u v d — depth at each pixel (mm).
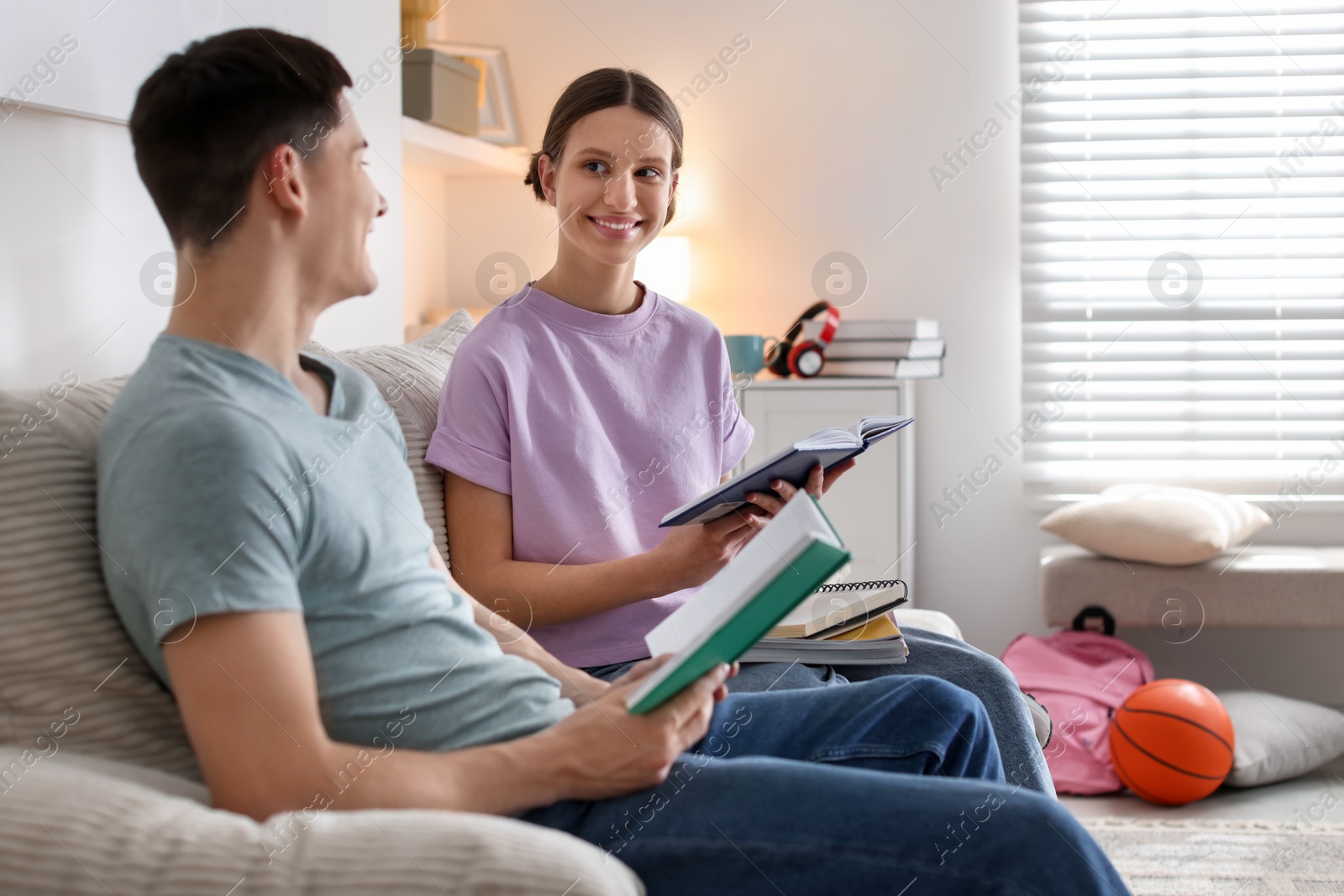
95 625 860
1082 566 2637
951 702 1078
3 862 694
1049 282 2953
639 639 1350
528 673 975
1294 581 2521
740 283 3143
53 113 1214
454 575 1319
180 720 908
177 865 688
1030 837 812
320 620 872
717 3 3104
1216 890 1775
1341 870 1841
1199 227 2889
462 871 682
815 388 2746
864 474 2736
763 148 3111
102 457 833
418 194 2951
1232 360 2898
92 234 1272
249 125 873
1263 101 2850
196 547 758
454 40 3172
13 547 841
